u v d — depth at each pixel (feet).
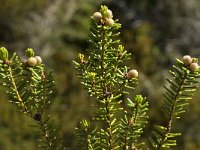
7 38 42.68
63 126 27.55
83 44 43.37
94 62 6.65
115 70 6.68
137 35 37.99
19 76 6.57
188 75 6.08
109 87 6.73
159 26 43.98
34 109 6.75
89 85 6.56
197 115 28.58
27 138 28.58
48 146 6.95
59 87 31.53
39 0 43.09
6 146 28.35
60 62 35.76
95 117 6.96
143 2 44.91
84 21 44.55
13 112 29.09
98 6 46.21
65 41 43.37
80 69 6.80
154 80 33.24
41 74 6.64
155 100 29.86
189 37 43.19
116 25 6.41
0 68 6.48
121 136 6.69
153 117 27.48
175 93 6.33
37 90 6.69
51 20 44.14
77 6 45.16
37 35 43.19
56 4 44.88
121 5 44.65
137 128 6.59
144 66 34.55
